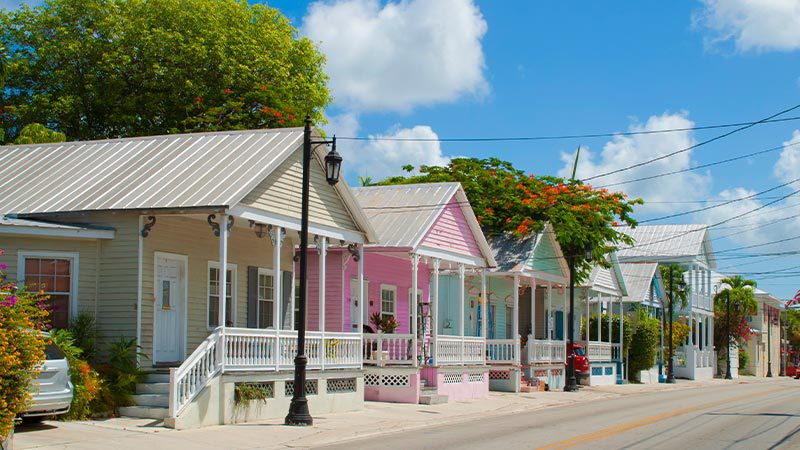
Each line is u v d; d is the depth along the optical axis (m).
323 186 24.48
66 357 18.31
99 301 21.11
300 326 20.81
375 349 29.75
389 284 32.53
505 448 16.77
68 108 38.81
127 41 39.44
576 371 42.22
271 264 26.16
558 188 40.47
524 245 37.03
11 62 39.31
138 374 20.44
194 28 40.41
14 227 19.88
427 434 19.75
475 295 38.91
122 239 21.11
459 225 32.00
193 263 22.91
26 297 17.03
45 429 17.30
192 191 20.89
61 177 23.33
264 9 43.91
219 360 20.05
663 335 57.75
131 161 23.64
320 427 20.31
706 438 18.81
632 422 22.73
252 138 23.72
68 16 40.47
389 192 31.86
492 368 35.66
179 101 39.91
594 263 42.53
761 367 85.25
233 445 16.97
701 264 65.81
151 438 17.09
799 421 23.16
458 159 42.81
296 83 42.97
